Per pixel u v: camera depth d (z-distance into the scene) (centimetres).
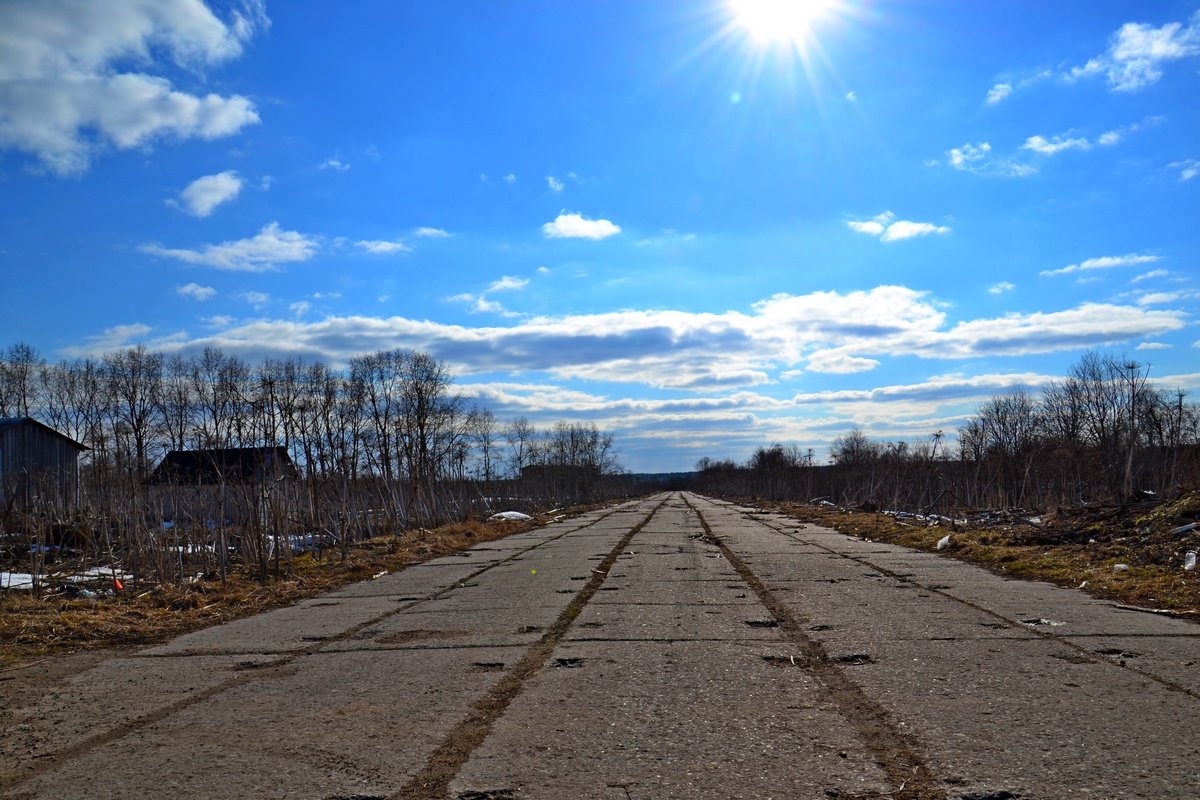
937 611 1003
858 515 3278
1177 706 573
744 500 7294
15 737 584
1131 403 3212
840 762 483
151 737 572
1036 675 673
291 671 773
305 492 2469
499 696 654
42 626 1021
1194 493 1595
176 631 1043
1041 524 1878
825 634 871
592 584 1354
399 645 884
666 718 581
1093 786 433
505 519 3697
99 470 2377
